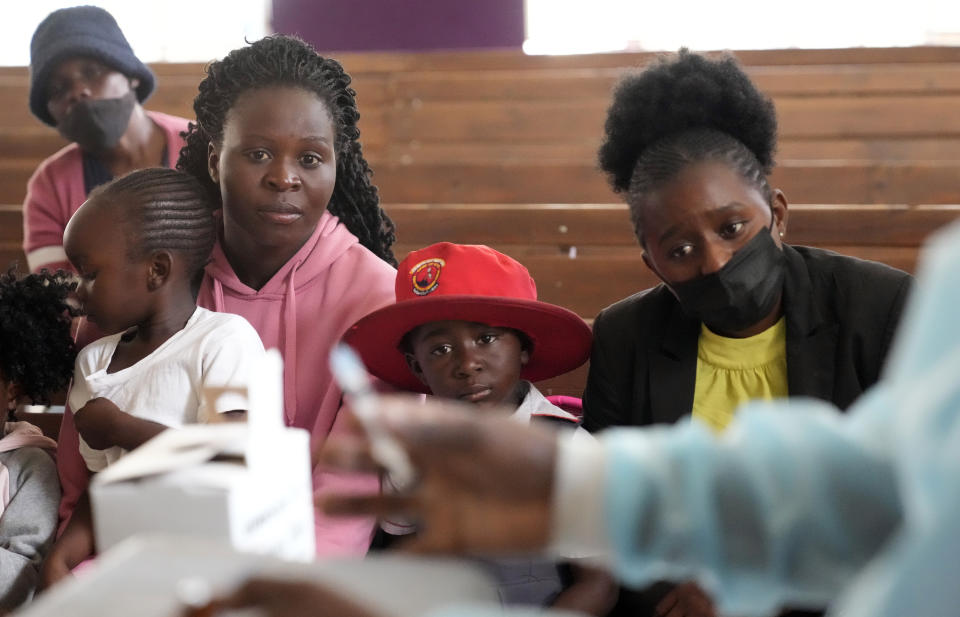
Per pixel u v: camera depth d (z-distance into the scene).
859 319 1.12
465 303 1.19
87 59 2.06
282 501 0.66
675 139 1.17
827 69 3.58
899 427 0.40
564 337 1.28
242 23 4.88
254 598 0.46
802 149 3.57
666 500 0.46
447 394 1.23
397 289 1.32
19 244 2.47
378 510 0.49
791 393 1.12
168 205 1.25
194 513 0.60
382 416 0.47
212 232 1.31
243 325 1.26
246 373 1.18
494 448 0.47
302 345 1.34
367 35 3.96
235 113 1.30
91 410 1.16
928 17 4.61
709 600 1.10
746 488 0.45
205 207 1.30
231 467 0.64
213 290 1.38
